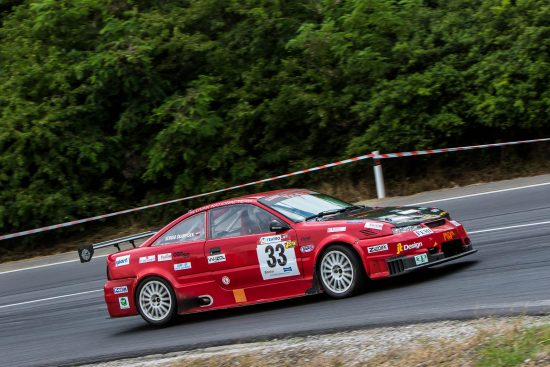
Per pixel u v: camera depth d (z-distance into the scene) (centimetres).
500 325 770
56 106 2166
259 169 2183
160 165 2119
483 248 1228
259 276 1096
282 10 2258
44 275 1770
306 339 898
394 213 1084
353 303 1005
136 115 2206
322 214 1107
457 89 1942
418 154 1909
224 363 852
